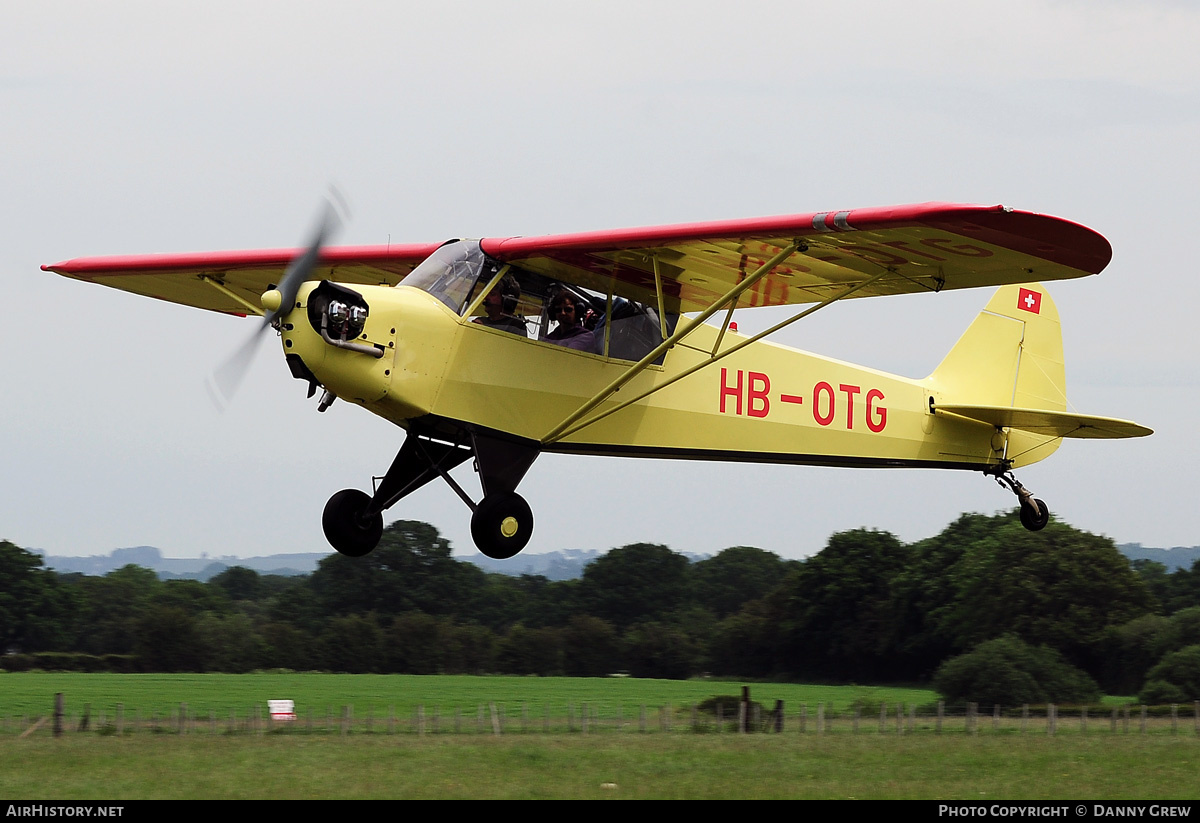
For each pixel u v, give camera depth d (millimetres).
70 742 40219
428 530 164625
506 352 38594
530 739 44781
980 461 55281
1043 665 110438
